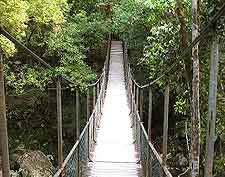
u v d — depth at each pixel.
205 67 5.28
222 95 5.08
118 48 22.11
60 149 3.65
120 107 11.96
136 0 9.74
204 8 4.80
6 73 10.01
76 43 13.86
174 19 6.59
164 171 3.65
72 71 11.98
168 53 6.56
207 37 2.02
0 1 7.35
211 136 1.78
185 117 7.14
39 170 9.63
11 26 7.83
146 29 13.78
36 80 10.72
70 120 13.23
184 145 9.99
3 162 1.75
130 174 6.19
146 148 5.59
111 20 16.91
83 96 13.27
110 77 16.50
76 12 16.84
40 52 12.27
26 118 12.50
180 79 6.14
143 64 13.82
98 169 6.39
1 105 1.73
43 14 9.93
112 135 8.85
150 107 5.31
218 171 5.28
